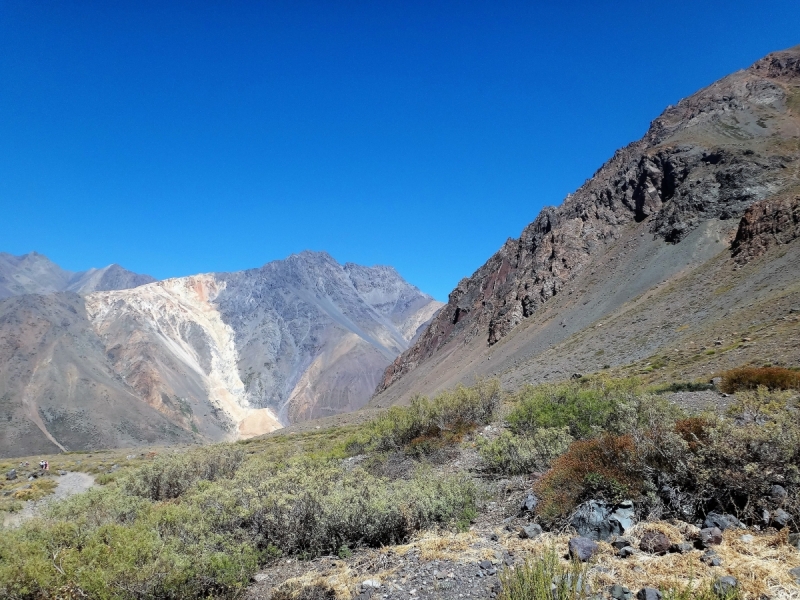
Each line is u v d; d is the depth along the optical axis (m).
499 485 10.19
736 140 92.31
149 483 15.46
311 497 8.80
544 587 4.60
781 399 11.36
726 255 63.06
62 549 7.79
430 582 5.95
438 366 108.75
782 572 4.78
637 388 15.95
